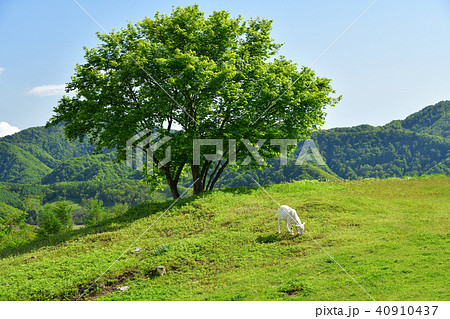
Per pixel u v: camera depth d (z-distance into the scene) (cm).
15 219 7219
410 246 1588
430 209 2208
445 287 1163
